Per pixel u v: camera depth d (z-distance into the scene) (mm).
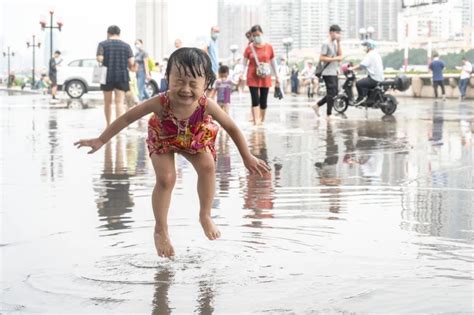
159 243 4508
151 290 3920
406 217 5895
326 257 4598
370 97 20453
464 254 4676
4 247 4887
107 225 5590
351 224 5609
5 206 6406
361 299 3752
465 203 6535
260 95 16500
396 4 109500
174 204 6426
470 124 16938
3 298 3805
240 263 4449
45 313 3580
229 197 6836
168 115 4469
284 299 3758
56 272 4270
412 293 3850
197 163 4637
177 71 4348
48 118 19062
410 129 15477
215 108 4543
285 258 4574
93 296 3828
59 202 6602
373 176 8336
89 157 10203
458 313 3535
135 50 25891
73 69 32344
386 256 4621
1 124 16766
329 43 18422
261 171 4719
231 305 3672
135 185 7617
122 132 14617
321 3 107562
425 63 58969
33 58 69750
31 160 9844
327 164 9477
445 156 10438
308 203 6527
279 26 110312
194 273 4230
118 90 14602
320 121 17953
